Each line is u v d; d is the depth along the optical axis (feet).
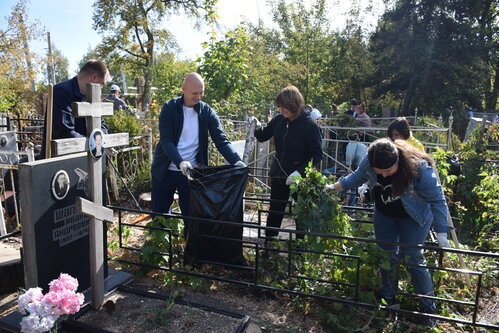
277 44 82.43
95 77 11.48
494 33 77.36
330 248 11.44
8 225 16.19
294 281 11.54
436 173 10.23
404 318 10.34
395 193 9.57
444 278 12.26
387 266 9.88
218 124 13.21
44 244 9.15
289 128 13.37
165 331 9.10
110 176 20.59
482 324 9.33
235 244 11.80
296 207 11.37
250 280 11.99
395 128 13.12
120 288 10.91
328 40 75.87
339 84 80.74
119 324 9.33
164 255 12.06
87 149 9.11
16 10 48.16
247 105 37.81
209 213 11.22
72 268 10.11
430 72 71.41
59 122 11.18
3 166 15.65
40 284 9.12
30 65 50.34
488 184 16.63
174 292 10.89
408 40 71.51
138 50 69.00
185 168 11.44
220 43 34.22
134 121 24.11
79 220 10.21
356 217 15.14
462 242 16.96
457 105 70.08
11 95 44.45
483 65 73.20
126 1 63.31
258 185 24.11
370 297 10.37
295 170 13.42
